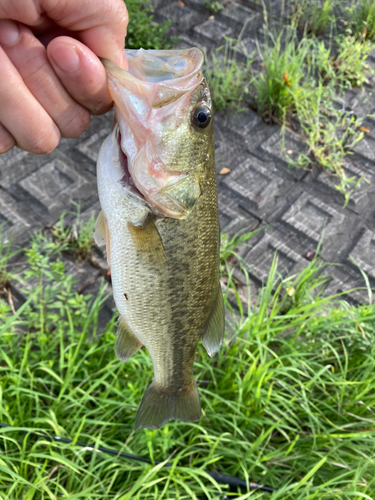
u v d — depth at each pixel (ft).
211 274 0.67
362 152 1.67
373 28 2.11
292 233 1.43
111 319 1.10
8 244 1.29
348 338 1.16
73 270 1.28
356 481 0.82
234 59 1.85
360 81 1.89
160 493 0.89
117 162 0.58
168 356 0.71
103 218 0.63
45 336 1.02
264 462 0.96
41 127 0.48
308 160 1.60
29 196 1.41
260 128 1.72
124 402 0.93
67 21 0.46
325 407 1.05
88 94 0.49
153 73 0.56
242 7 2.20
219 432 1.00
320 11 2.15
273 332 1.11
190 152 0.58
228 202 1.49
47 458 0.84
